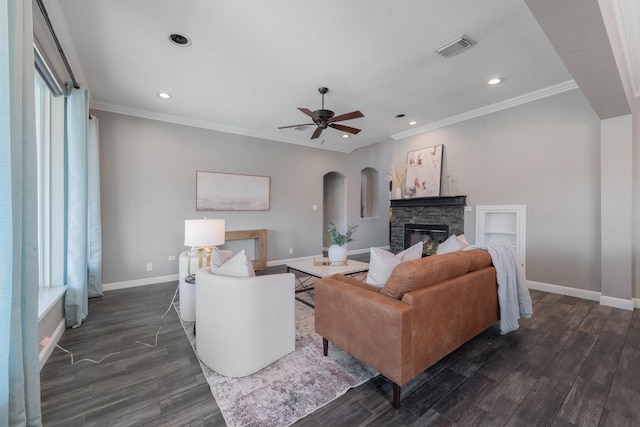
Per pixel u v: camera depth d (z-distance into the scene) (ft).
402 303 5.44
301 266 11.70
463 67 9.91
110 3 6.67
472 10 7.06
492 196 14.10
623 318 9.51
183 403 5.46
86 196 9.45
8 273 3.46
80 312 9.09
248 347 6.32
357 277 12.97
